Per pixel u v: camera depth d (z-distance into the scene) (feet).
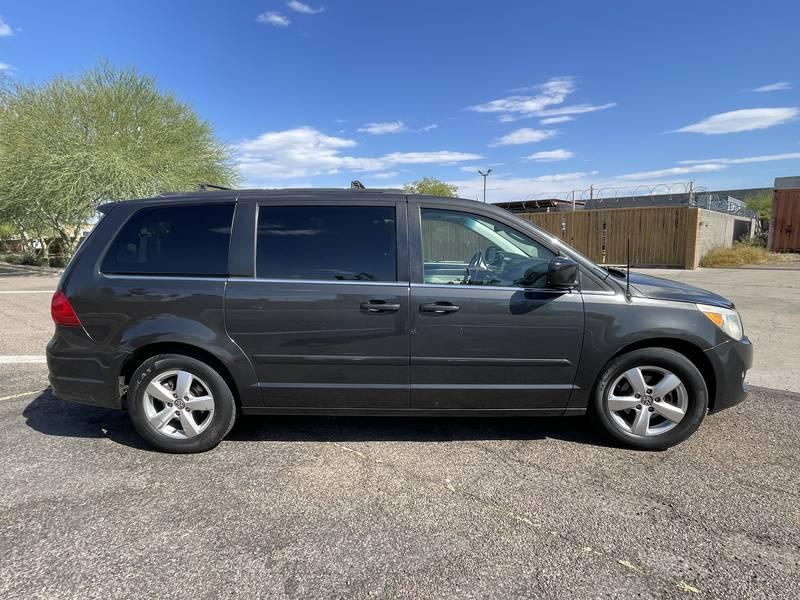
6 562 8.20
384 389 11.84
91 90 66.23
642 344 11.96
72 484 10.68
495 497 10.14
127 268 12.05
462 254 12.07
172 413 12.03
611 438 12.28
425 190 154.61
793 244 78.23
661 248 65.46
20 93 67.00
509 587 7.63
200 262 11.91
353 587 7.64
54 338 12.34
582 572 7.95
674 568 8.04
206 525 9.23
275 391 11.94
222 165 77.15
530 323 11.55
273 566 8.11
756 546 8.56
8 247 119.03
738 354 11.98
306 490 10.44
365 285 11.59
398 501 10.02
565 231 73.61
